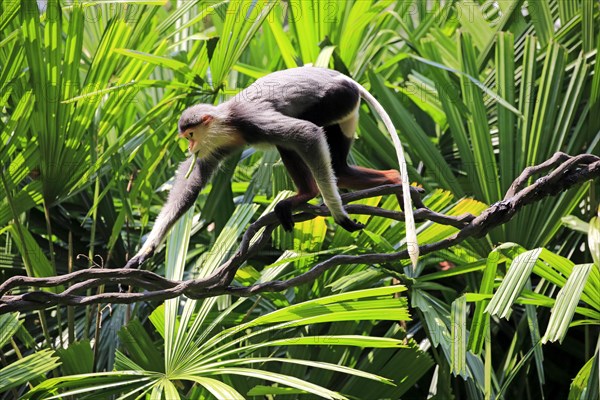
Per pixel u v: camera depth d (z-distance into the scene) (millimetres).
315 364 5594
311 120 5707
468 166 7504
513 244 5926
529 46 7793
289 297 7285
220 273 5082
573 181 5344
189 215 6820
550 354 8250
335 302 5770
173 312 6078
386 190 5324
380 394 6637
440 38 8766
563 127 7492
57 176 6562
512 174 7426
